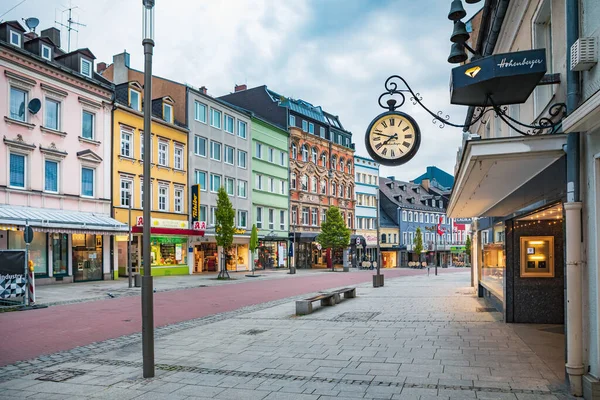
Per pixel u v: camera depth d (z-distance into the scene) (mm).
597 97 4672
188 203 37250
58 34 33125
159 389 6574
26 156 25031
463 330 10484
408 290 21766
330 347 9023
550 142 6141
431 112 8109
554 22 7586
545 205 7887
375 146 8508
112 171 30344
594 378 5668
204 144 39531
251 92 54469
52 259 26000
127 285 25156
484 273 16641
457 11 8445
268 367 7629
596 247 5621
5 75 23953
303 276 37156
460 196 10391
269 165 48531
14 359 8742
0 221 21391
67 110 27359
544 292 11320
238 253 44031
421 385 6445
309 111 57281
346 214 62281
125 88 32375
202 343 9805
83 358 8719
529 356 7969
